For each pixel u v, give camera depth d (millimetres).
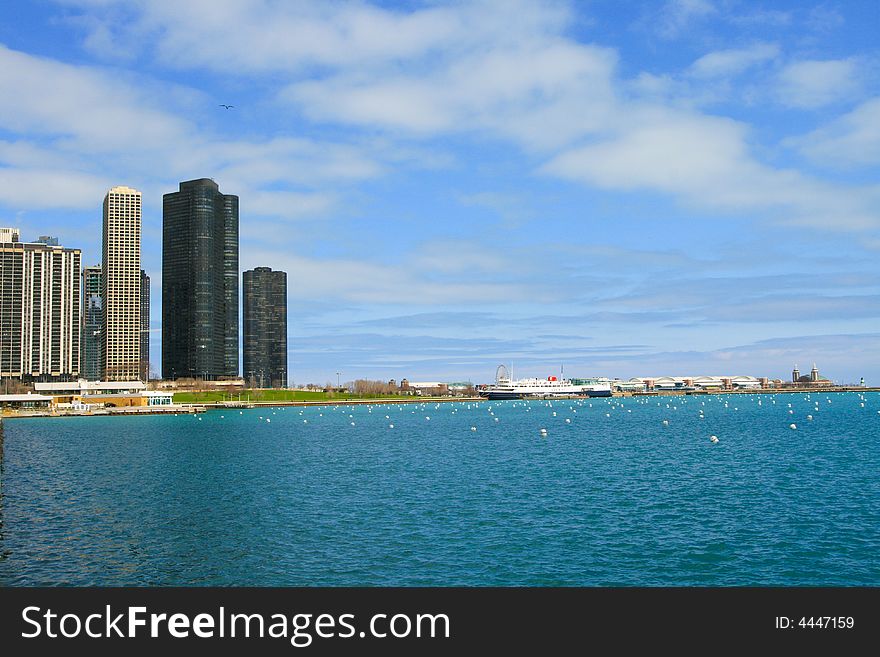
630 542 59469
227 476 105875
